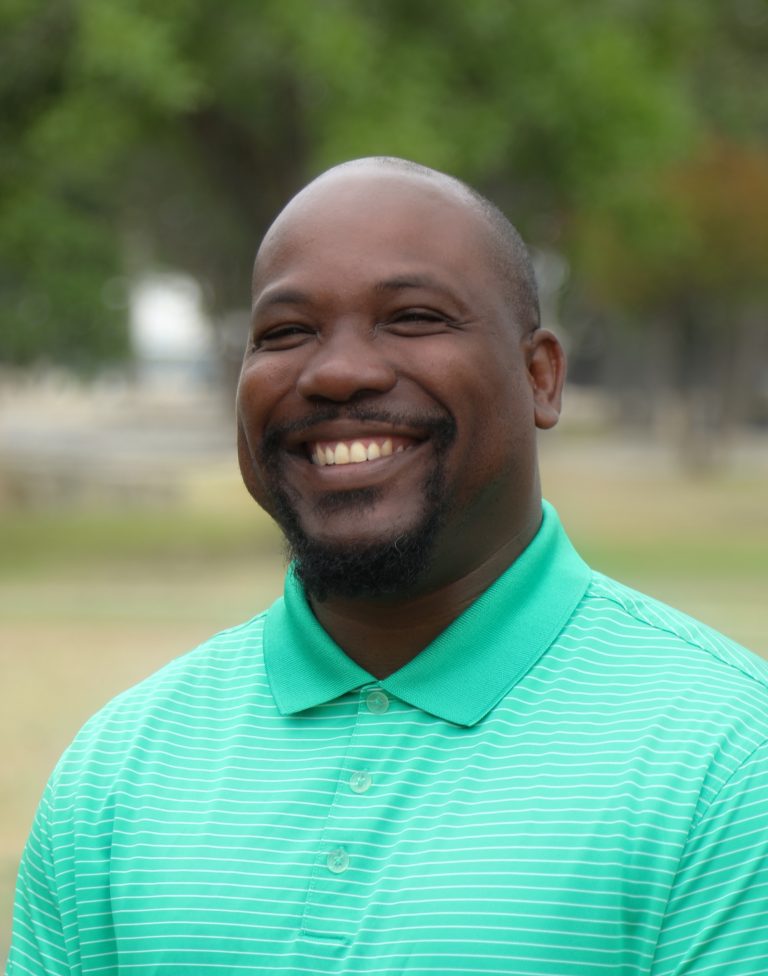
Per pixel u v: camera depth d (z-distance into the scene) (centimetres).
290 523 254
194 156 2145
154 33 1712
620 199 2117
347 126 1742
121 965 241
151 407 7262
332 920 228
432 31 1886
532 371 274
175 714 262
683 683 238
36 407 7431
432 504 247
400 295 247
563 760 231
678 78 2286
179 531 2527
